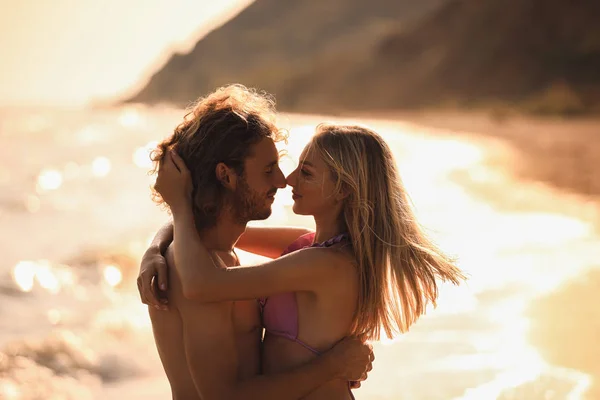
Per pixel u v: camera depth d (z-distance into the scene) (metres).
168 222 2.60
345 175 2.44
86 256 9.33
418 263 2.54
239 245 2.90
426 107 94.56
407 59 115.06
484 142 34.53
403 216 2.53
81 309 6.88
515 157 24.86
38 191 18.12
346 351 2.40
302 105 118.56
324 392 2.46
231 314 2.34
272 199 2.43
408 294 2.53
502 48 94.12
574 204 13.14
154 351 5.52
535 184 16.50
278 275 2.32
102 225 13.01
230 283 2.26
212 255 2.34
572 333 5.44
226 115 2.36
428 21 118.75
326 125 2.56
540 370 4.60
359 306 2.46
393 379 4.56
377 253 2.47
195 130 2.38
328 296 2.40
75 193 17.81
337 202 2.52
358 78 117.62
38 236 11.66
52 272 8.48
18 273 8.28
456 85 98.38
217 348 2.29
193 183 2.37
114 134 41.81
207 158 2.34
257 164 2.37
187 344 2.31
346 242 2.49
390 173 2.51
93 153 30.22
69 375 4.93
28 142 35.41
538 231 10.21
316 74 129.12
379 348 5.22
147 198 17.00
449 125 58.38
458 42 105.06
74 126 50.22
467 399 4.19
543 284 7.02
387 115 91.50
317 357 2.40
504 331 5.54
